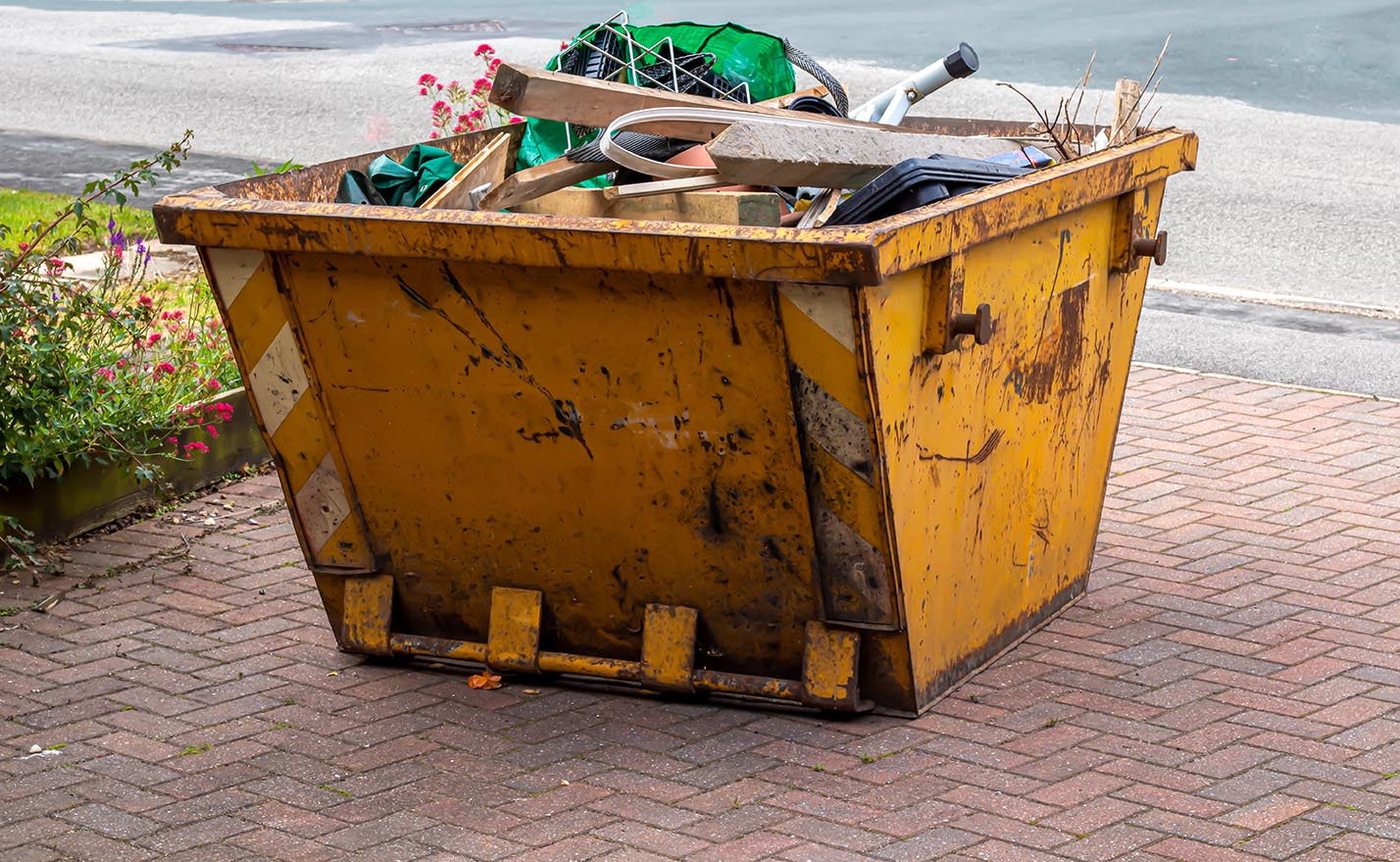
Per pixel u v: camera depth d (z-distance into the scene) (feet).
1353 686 15.40
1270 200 36.70
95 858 12.42
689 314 13.19
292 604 17.87
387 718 14.97
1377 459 22.33
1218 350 27.53
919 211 13.03
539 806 13.19
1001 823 12.78
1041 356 15.57
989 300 14.25
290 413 15.21
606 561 14.84
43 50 64.08
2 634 16.97
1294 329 28.68
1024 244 14.69
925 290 13.38
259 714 15.07
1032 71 49.29
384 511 15.47
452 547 15.42
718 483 13.97
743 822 12.84
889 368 13.03
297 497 15.74
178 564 19.07
